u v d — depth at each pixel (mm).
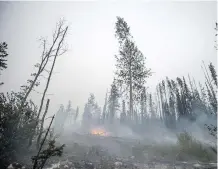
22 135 6176
